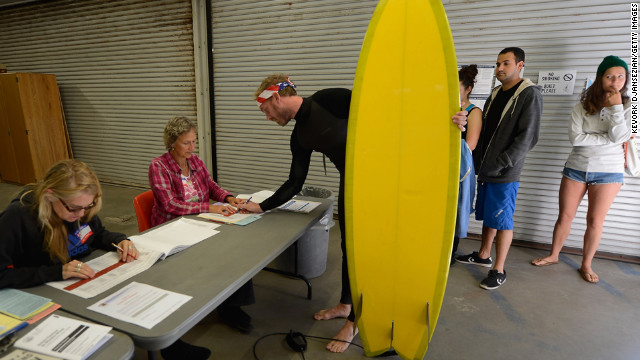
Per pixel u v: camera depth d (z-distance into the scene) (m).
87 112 5.48
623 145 2.49
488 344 1.93
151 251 1.36
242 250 1.44
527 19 2.98
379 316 1.67
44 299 1.02
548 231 3.23
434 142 1.49
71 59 5.37
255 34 4.05
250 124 4.33
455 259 2.98
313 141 1.76
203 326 2.05
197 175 2.14
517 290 2.50
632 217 2.95
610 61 2.31
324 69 3.81
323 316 2.13
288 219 1.86
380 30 1.58
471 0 3.11
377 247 1.64
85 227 1.31
